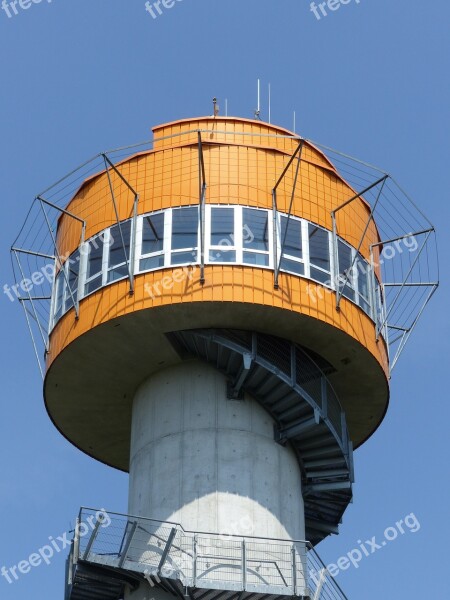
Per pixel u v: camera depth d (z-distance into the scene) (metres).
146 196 34.66
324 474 34.88
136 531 32.75
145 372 35.38
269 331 33.56
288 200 34.62
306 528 36.72
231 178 34.53
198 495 32.94
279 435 34.34
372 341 34.50
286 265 33.53
